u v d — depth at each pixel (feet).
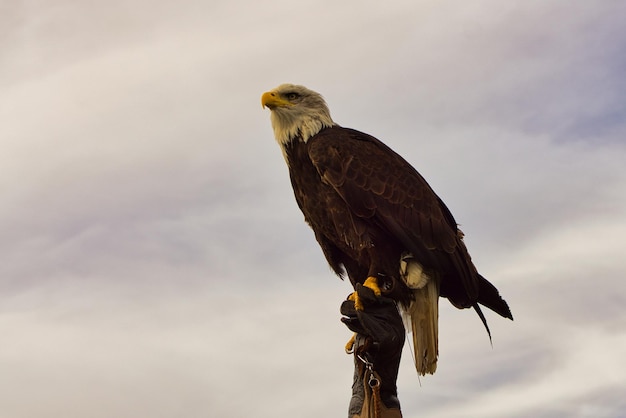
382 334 19.72
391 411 19.66
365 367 19.70
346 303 20.99
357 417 19.38
